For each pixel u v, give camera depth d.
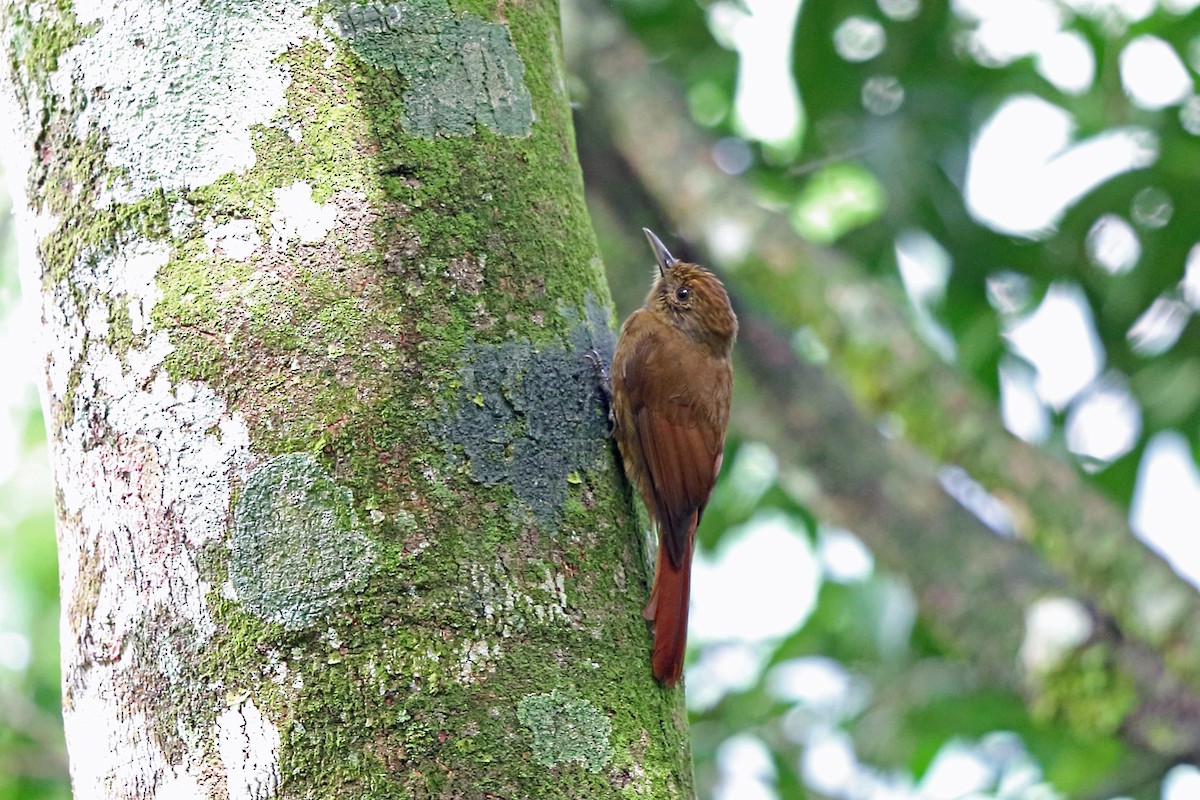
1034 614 11.50
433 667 4.96
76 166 5.46
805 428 12.88
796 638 15.70
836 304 12.67
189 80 5.40
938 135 14.25
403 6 5.73
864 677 15.51
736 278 13.22
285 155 5.39
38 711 12.82
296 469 5.07
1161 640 10.98
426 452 5.25
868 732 14.88
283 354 5.19
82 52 5.51
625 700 5.31
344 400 5.17
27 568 12.96
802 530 16.14
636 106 14.09
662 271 9.70
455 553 5.16
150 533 5.12
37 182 5.57
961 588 11.93
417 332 5.38
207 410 5.13
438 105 5.71
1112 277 14.08
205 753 4.90
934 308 14.66
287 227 5.32
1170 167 13.60
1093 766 14.00
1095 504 11.63
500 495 5.36
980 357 14.52
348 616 4.94
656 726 5.37
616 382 6.22
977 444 12.01
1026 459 11.91
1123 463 14.30
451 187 5.63
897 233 14.34
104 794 5.09
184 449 5.12
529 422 5.54
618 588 5.56
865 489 12.62
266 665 4.90
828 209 16.39
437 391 5.34
